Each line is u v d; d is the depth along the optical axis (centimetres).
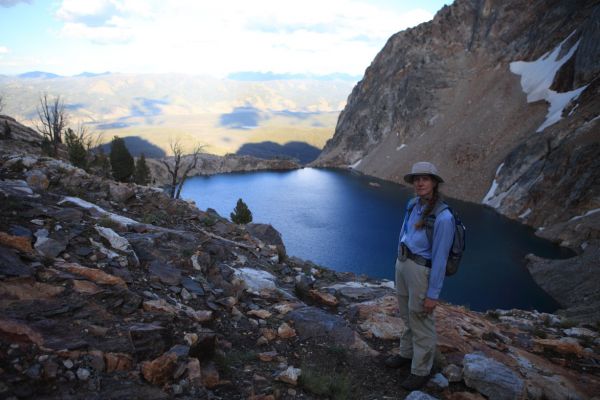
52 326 399
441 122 14662
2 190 689
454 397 488
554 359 657
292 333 601
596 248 5188
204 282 667
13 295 423
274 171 17800
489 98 13812
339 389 471
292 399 441
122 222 761
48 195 762
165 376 395
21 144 2850
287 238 7856
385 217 9688
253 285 753
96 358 379
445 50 16862
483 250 6906
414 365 500
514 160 10250
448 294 5075
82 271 516
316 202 11381
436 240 464
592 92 9625
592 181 7456
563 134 9188
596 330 884
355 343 593
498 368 513
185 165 16700
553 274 5284
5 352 348
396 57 18875
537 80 12888
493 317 959
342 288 888
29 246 527
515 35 15088
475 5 17012
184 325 497
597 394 548
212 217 1165
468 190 11300
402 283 514
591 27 11200
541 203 8450
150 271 618
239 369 484
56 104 4806
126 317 464
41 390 330
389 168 15138
